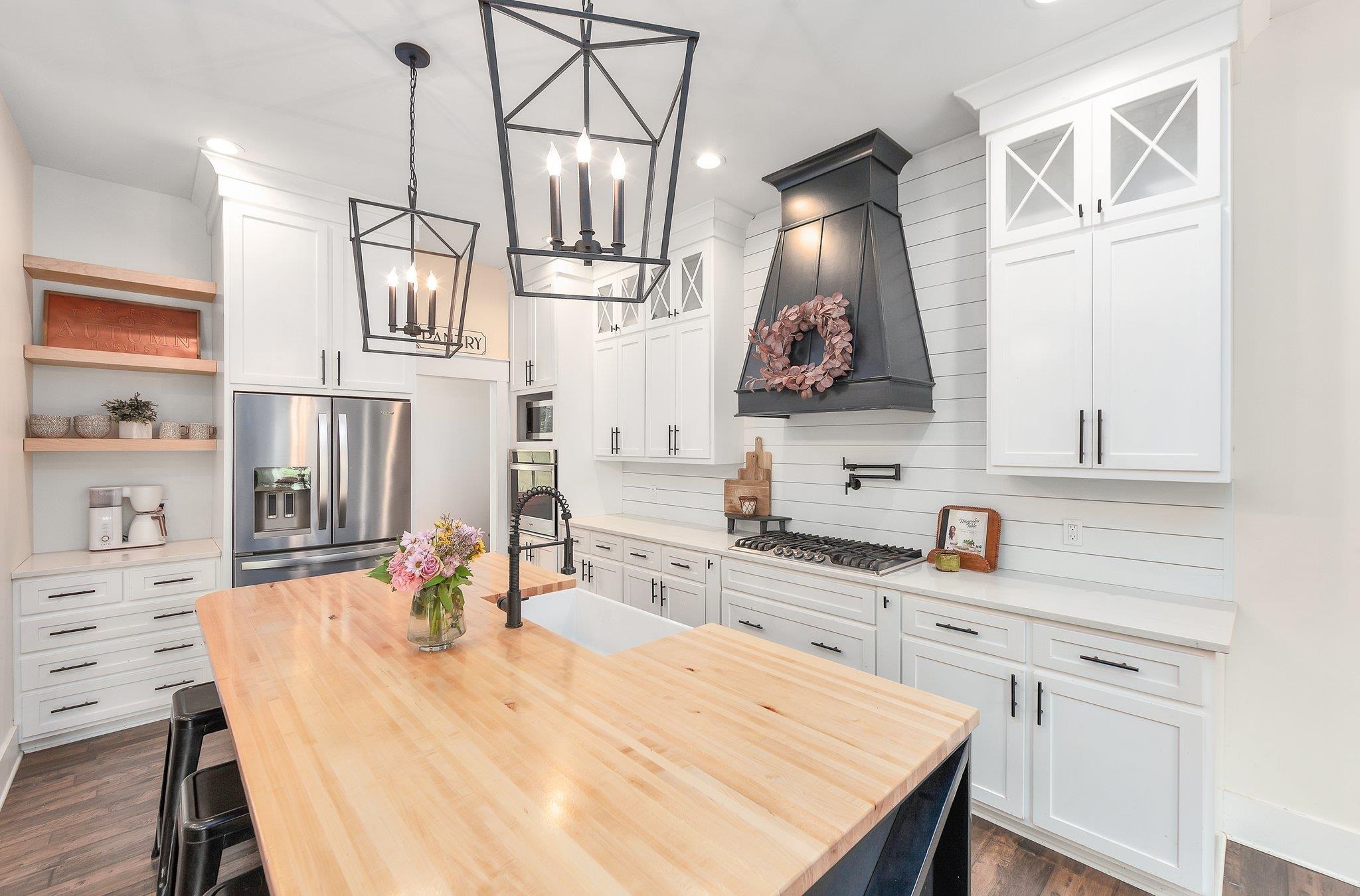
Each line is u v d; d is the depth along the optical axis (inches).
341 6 76.4
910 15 77.5
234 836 51.0
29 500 116.8
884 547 115.4
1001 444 91.7
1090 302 83.5
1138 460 79.4
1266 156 83.6
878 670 97.7
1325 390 79.2
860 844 46.2
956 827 50.6
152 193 132.8
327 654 64.6
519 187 128.8
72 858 79.6
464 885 30.8
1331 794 79.0
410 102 97.5
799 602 109.5
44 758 104.3
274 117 103.0
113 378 127.6
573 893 30.3
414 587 64.3
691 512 164.4
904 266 114.1
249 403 124.3
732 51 84.7
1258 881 77.6
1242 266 85.1
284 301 128.5
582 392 178.7
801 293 116.3
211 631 72.7
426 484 229.6
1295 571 80.8
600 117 101.5
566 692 54.7
